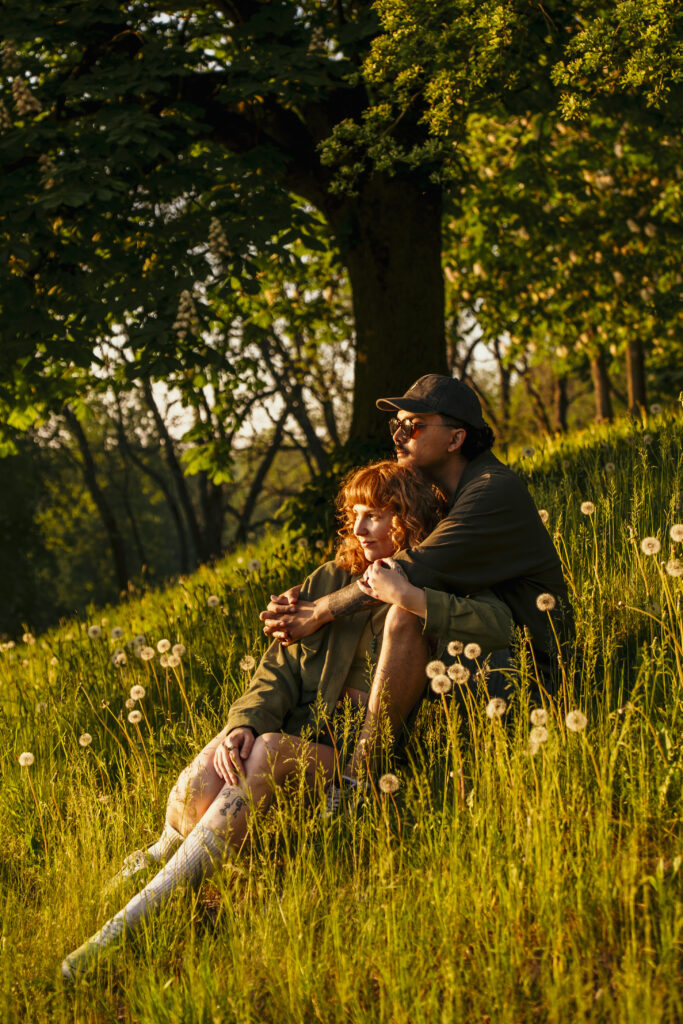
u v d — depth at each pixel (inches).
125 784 144.6
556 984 78.7
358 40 275.3
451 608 112.0
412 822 114.0
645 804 97.0
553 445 310.8
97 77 264.1
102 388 354.9
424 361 316.8
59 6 269.0
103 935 105.7
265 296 460.8
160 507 2027.6
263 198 260.2
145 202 271.7
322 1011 87.4
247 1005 88.7
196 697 175.8
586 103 224.7
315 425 924.6
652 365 695.7
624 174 491.5
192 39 300.2
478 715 117.4
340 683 121.9
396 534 125.5
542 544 122.7
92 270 257.4
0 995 104.0
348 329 514.9
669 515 177.8
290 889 102.2
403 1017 81.6
